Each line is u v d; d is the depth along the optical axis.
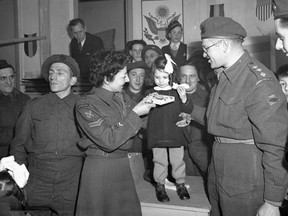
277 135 1.69
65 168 2.46
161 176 2.38
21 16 5.64
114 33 8.08
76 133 2.47
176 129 2.34
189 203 2.25
